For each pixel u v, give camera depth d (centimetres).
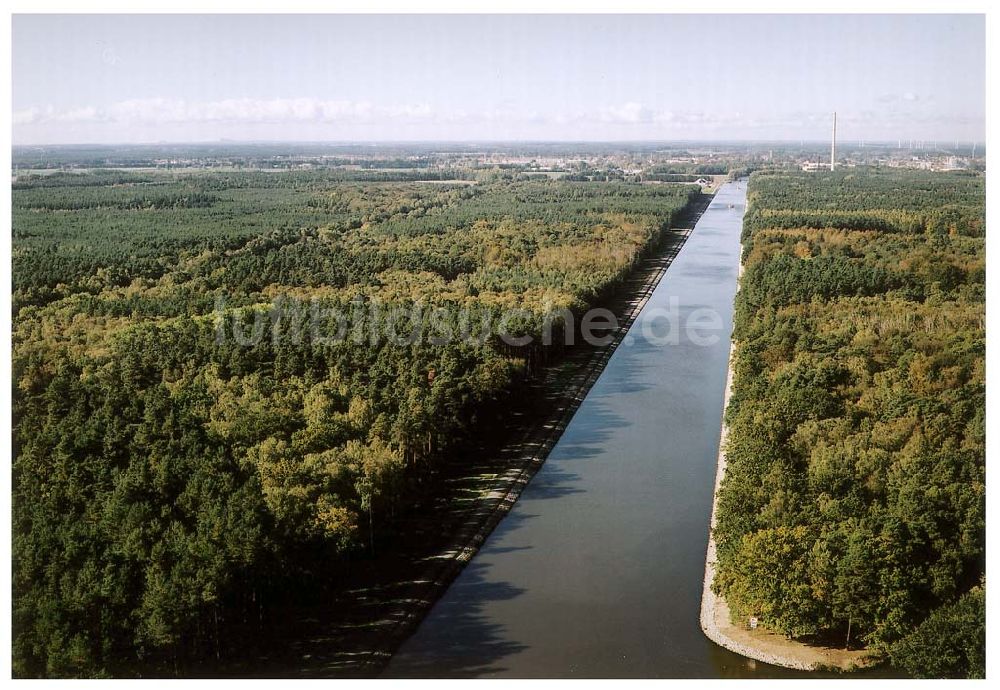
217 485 12688
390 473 14262
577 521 15438
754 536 11769
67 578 10531
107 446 14125
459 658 11681
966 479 13100
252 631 11706
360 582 13350
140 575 10975
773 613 11412
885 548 11275
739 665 11438
